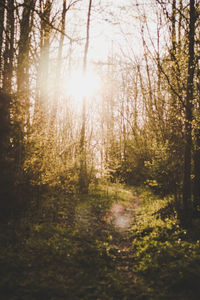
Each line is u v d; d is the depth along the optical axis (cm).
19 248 591
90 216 1052
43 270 527
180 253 633
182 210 922
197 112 933
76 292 476
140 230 916
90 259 621
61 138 1356
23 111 680
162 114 1167
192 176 941
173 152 1058
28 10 899
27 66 945
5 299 415
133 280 562
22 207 705
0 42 888
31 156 776
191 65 872
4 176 612
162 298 476
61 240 698
